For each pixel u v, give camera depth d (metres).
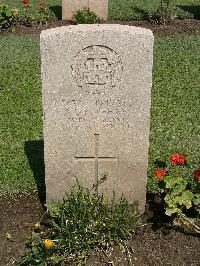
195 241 1.86
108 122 1.81
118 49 1.68
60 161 1.88
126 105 1.78
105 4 4.68
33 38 4.26
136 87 1.75
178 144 2.54
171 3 5.39
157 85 3.29
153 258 1.79
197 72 3.51
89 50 1.68
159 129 2.70
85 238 1.79
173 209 1.84
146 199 2.08
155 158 2.40
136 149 1.86
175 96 3.12
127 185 1.94
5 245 1.85
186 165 2.32
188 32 4.50
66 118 1.80
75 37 1.66
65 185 1.93
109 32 1.66
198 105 3.00
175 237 1.87
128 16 4.89
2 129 2.70
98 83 1.74
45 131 1.82
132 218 1.88
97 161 1.89
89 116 1.80
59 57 1.69
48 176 1.91
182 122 2.78
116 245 1.83
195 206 1.87
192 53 3.86
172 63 3.66
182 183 1.85
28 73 3.48
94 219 1.84
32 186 2.19
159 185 1.91
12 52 3.87
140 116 1.80
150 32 1.68
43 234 1.85
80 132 1.83
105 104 1.78
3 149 2.50
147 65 1.71
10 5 5.20
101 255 1.79
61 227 1.81
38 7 5.17
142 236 1.88
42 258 1.72
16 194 2.15
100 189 1.95
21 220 1.98
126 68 1.71
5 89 3.22
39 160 2.39
